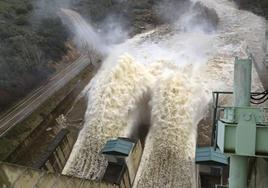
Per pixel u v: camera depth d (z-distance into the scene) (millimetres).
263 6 72000
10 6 65938
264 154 7141
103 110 35844
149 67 43312
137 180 28891
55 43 53438
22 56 45125
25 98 39781
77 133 35531
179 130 32594
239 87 7949
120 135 34000
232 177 7586
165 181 28422
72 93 43594
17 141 32562
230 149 7312
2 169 11117
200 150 25484
